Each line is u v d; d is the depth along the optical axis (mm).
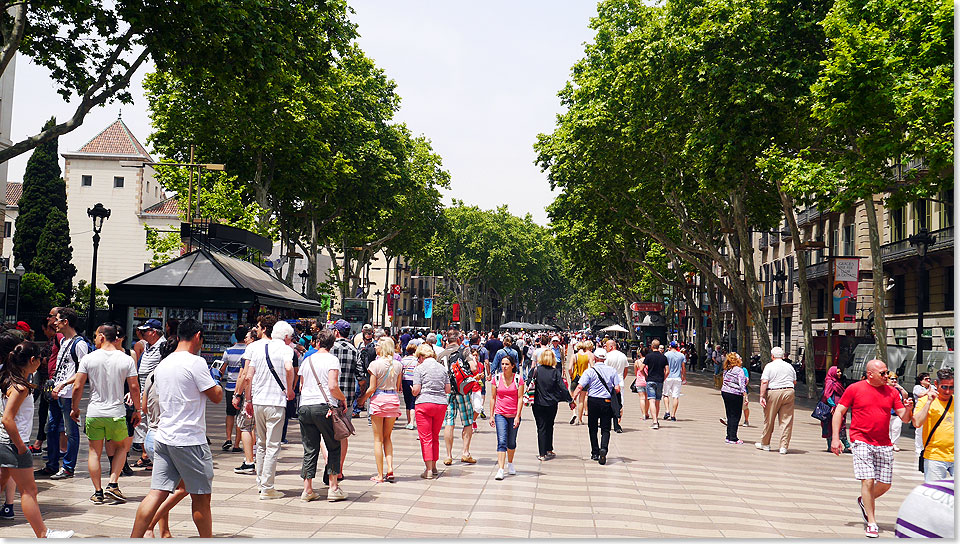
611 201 37594
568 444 14898
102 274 69375
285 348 9164
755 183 32844
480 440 15266
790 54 25531
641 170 34812
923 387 13680
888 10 18953
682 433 17406
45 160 56812
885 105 18562
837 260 31828
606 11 36156
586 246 51344
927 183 18781
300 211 43812
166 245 38312
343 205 41938
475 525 7879
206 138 35594
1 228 37719
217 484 9688
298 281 50375
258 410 9023
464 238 88312
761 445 15234
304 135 35031
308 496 8914
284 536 7211
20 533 6988
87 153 69500
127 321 21531
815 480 11719
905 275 35781
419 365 10836
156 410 9836
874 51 18547
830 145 25734
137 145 71188
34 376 11148
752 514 8922
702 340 54188
